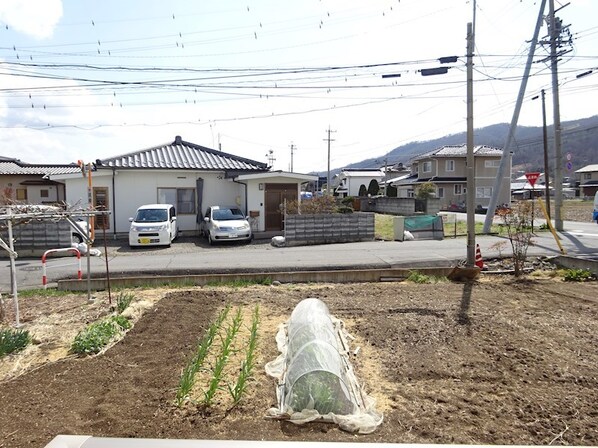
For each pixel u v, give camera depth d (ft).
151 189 60.39
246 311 23.07
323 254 42.68
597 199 68.69
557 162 59.36
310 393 11.91
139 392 13.03
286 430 10.94
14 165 87.35
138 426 11.06
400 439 10.55
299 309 17.56
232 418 11.56
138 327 19.63
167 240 50.49
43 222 44.86
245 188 60.08
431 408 12.27
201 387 13.48
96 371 14.71
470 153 32.32
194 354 16.24
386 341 18.10
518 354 16.44
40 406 12.20
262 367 15.23
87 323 20.63
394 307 23.57
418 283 30.40
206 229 57.31
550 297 25.89
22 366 15.42
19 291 28.99
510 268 35.01
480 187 127.85
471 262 32.27
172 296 26.05
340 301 25.16
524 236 34.81
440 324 20.33
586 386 13.80
